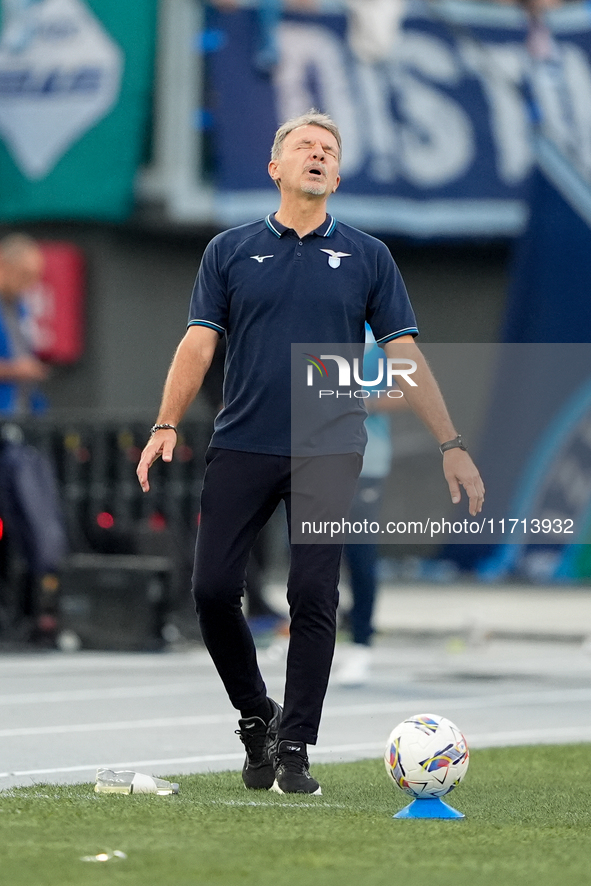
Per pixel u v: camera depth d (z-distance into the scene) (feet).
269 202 215.51
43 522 128.26
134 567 126.41
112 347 222.89
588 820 47.65
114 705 86.28
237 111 213.87
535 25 212.43
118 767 61.41
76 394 223.30
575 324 186.80
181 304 230.27
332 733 75.82
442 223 220.23
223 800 50.21
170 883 34.78
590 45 211.00
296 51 215.10
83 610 126.62
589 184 187.32
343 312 52.85
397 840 41.60
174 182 214.90
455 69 219.41
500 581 204.44
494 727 79.36
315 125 53.42
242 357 52.95
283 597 173.88
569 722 81.71
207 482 53.21
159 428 53.06
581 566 189.16
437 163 220.02
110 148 214.07
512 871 37.11
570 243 186.91
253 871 36.40
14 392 135.95
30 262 136.05
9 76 217.15
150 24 213.25
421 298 235.40
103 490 133.18
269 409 52.42
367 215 216.33
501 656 126.82
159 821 44.09
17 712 82.12
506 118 219.61
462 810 49.93
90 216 215.10
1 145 217.56
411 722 47.50
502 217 220.64
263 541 140.87
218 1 213.05
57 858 37.76
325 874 36.22
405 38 217.97
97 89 214.28
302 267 52.75
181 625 131.64
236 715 81.76
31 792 51.24
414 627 144.46
